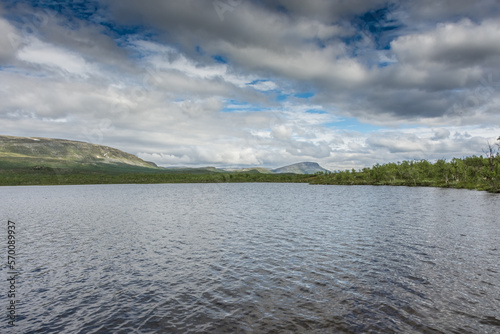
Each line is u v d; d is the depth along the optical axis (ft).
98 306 67.26
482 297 67.77
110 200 383.04
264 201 344.90
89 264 98.17
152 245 123.44
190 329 56.18
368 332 54.08
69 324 59.57
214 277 83.66
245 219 196.34
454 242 120.16
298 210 244.22
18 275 88.28
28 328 58.18
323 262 95.50
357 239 127.95
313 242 123.54
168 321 59.57
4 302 70.03
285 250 111.24
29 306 67.87
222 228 161.79
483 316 59.16
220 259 101.09
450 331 53.93
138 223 184.24
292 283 77.92
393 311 61.77
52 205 315.58
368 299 67.67
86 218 210.38
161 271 90.02
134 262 99.76
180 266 94.38
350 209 244.42
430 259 96.99
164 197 438.81
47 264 98.94
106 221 194.39
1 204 331.16
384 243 119.85
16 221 196.85
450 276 81.30
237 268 91.09
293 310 62.90
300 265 92.73
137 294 73.26
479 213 206.28
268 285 76.89
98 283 81.25
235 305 65.77
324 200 343.05
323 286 75.51
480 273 83.30
